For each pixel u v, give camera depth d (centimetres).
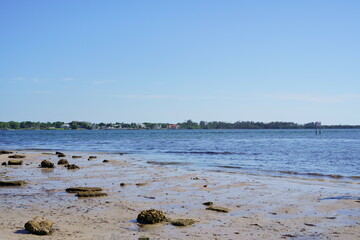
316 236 855
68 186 1554
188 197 1322
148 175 1938
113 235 842
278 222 980
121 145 5816
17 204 1189
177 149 4631
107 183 1645
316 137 10512
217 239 827
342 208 1146
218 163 2741
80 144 6275
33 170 2142
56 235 831
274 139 8756
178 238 829
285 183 1677
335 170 2317
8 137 10969
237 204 1207
